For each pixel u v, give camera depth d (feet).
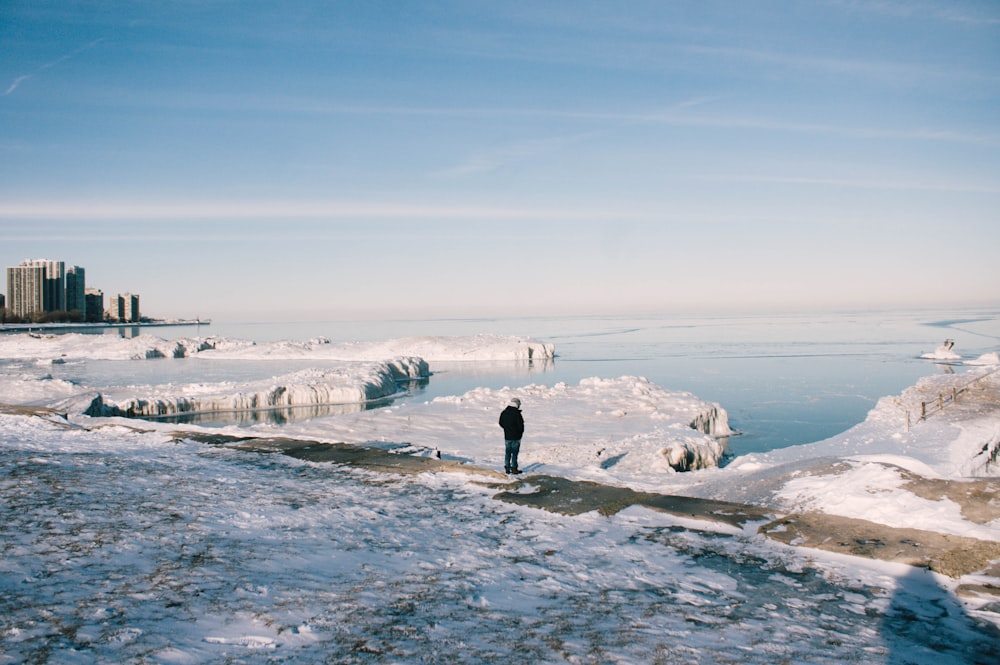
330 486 38.75
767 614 20.52
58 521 27.61
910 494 30.22
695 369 238.89
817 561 25.59
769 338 454.40
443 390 197.88
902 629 19.48
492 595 21.49
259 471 43.24
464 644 17.21
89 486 35.32
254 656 15.81
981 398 117.08
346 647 16.63
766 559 26.03
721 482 40.01
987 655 17.80
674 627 19.19
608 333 616.80
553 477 40.65
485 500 35.81
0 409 75.66
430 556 25.81
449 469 42.93
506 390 139.74
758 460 75.56
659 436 81.46
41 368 273.13
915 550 25.49
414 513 32.94
